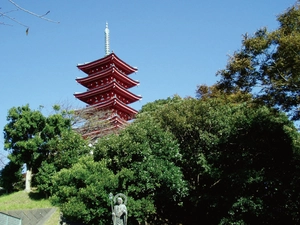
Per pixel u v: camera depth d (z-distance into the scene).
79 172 27.83
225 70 23.06
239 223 23.05
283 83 20.58
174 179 26.45
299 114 21.23
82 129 45.88
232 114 29.48
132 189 26.08
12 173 37.47
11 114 36.59
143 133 28.62
